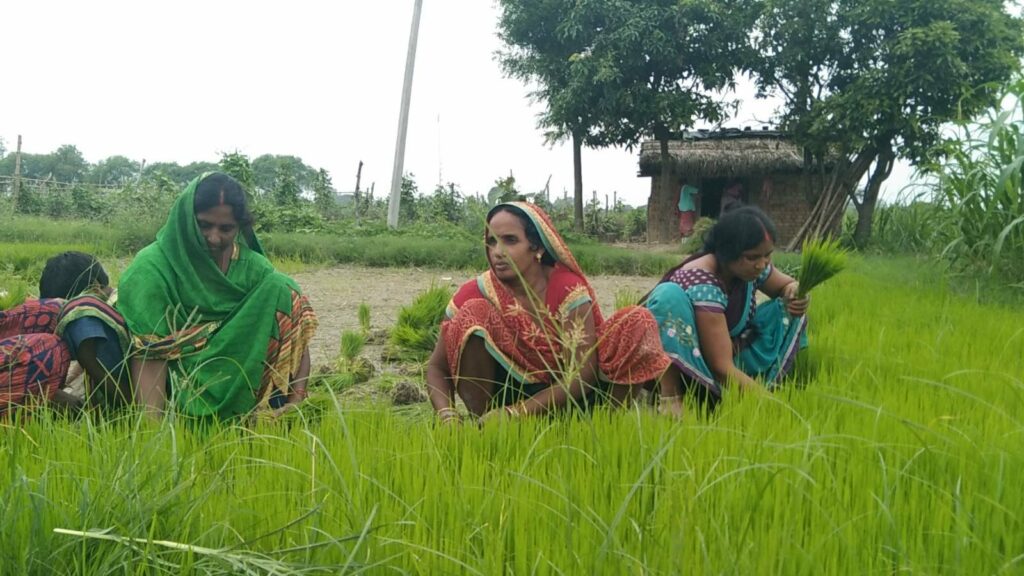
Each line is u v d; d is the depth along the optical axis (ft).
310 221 76.23
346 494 8.53
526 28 84.17
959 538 7.71
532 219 12.92
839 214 76.38
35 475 9.43
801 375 16.01
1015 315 23.06
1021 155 26.32
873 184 74.33
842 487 9.27
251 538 8.28
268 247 55.98
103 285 14.97
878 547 7.82
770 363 15.60
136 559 7.50
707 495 8.77
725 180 92.32
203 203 13.80
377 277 47.44
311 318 14.87
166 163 232.12
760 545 7.77
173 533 8.05
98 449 9.73
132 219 61.46
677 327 14.33
